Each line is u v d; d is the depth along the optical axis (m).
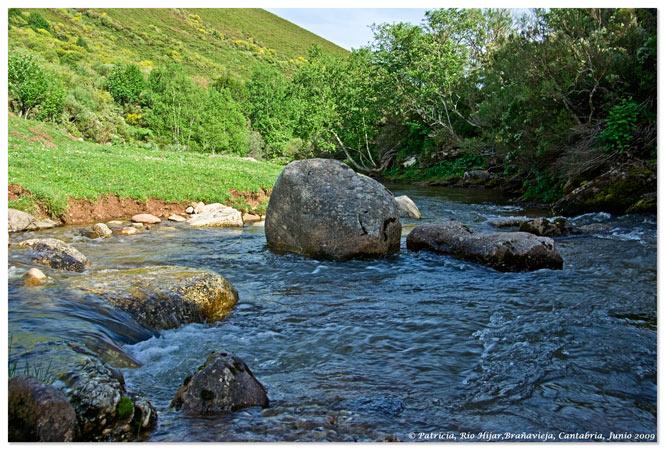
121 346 5.87
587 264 10.12
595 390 5.09
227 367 4.67
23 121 28.14
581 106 20.48
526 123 20.78
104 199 16.06
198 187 18.66
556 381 5.27
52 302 6.30
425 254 11.14
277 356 5.91
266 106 54.72
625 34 19.19
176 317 6.81
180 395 4.58
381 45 36.78
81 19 86.75
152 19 94.50
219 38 95.44
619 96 19.25
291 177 11.46
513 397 4.94
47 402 3.76
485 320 7.04
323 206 11.04
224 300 7.45
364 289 8.64
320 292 8.48
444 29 35.34
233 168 24.56
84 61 67.31
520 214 18.06
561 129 19.30
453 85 33.91
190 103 46.94
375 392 5.02
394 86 36.84
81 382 4.15
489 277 9.32
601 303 7.72
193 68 79.88
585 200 17.11
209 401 4.50
